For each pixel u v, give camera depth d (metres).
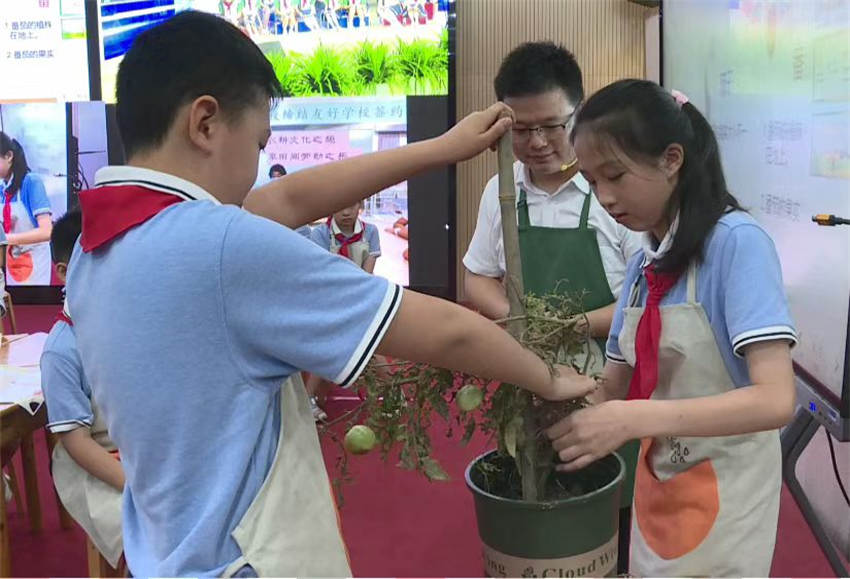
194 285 0.83
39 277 5.54
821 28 1.98
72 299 0.94
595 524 1.02
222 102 0.89
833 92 1.90
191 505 0.87
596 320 1.68
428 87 5.11
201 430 0.85
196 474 0.86
